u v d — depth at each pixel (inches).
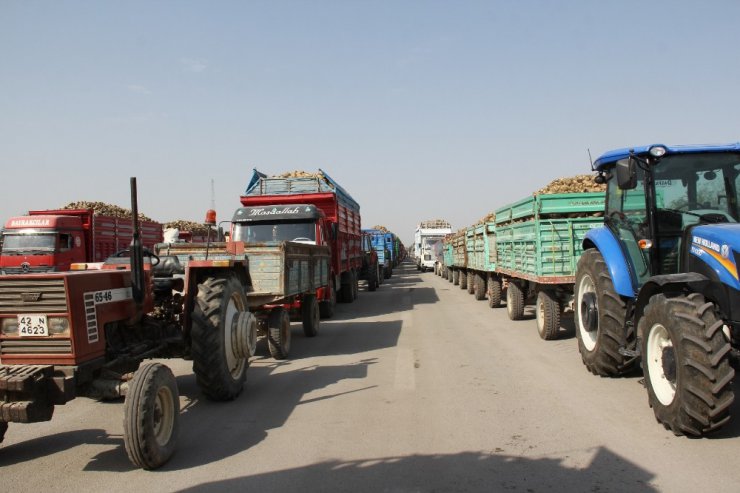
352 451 185.0
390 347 377.4
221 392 243.8
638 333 214.2
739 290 182.1
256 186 623.5
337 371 309.0
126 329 214.1
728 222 227.0
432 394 252.2
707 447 178.4
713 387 175.9
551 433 195.8
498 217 527.2
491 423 208.7
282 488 157.8
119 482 165.6
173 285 263.4
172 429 183.8
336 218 602.2
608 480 156.6
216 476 168.1
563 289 381.4
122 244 786.2
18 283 170.2
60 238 647.8
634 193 253.3
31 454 191.0
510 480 158.7
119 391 172.4
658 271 238.2
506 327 451.5
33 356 170.6
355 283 752.3
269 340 347.3
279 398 256.7
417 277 1344.7
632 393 244.2
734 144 241.0
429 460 175.2
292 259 367.9
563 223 368.8
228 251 355.9
